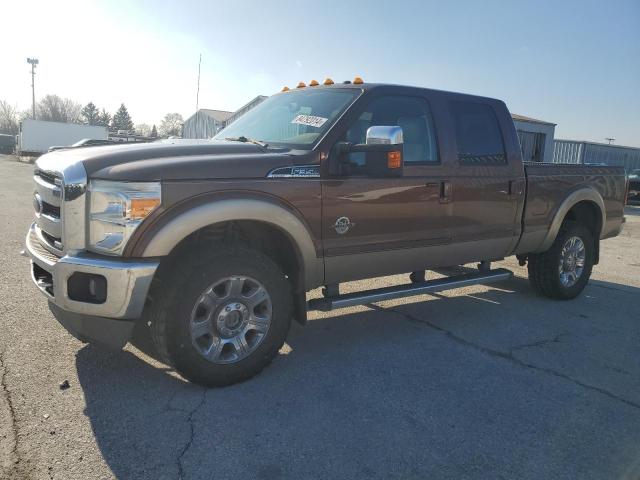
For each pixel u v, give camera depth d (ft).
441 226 14.88
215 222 10.69
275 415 10.37
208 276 10.78
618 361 14.01
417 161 14.39
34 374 11.55
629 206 75.00
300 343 14.40
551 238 18.35
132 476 8.31
